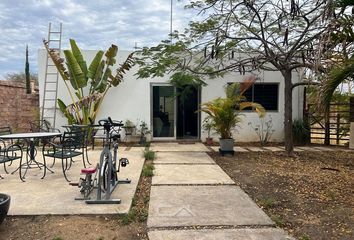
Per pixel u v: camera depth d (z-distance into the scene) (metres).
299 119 11.14
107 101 11.04
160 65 8.88
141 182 5.71
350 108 10.08
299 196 4.90
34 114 11.41
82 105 9.84
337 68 4.54
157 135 11.46
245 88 9.40
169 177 6.04
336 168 6.97
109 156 4.62
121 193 4.89
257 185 5.54
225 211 4.19
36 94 12.02
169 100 11.38
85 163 7.27
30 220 3.87
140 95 11.14
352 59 4.41
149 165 7.01
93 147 9.35
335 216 4.07
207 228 3.67
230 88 9.07
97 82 10.39
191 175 6.21
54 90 10.89
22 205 4.30
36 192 4.93
